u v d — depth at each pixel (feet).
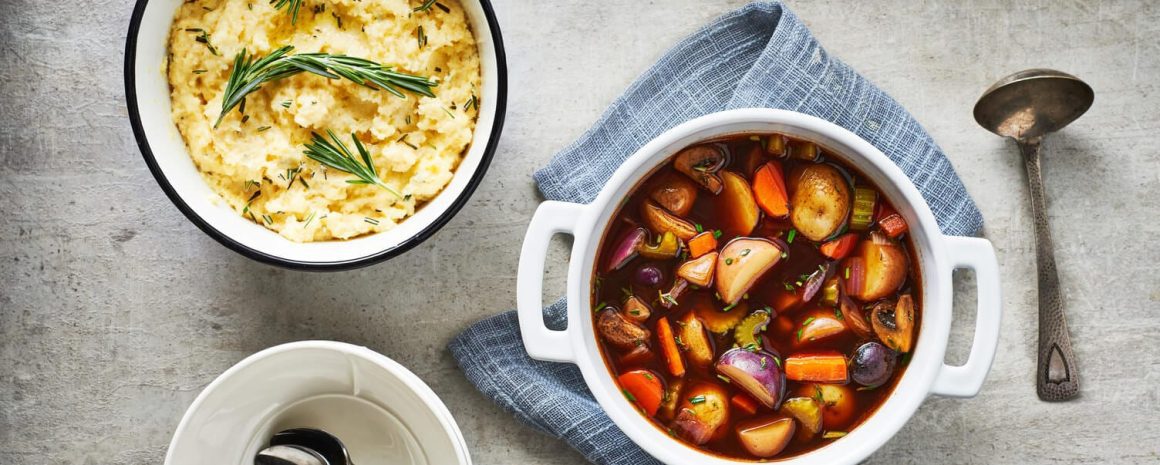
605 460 2.92
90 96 3.01
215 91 2.73
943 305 2.55
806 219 2.60
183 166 2.73
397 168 2.73
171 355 3.02
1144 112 2.99
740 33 2.98
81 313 3.03
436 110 2.71
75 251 3.02
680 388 2.63
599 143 2.96
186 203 2.69
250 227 2.74
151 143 2.68
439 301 3.01
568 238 3.02
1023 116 2.93
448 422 2.78
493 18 2.67
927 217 2.54
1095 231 2.99
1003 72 3.01
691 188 2.62
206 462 2.87
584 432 2.92
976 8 3.01
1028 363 2.98
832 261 2.61
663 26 3.01
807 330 2.60
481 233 3.01
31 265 3.02
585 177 2.96
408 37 2.71
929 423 2.99
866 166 2.58
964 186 2.95
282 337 3.02
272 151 2.71
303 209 2.73
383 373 2.83
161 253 3.02
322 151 2.69
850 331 2.60
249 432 2.94
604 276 2.64
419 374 3.02
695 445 2.64
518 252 3.01
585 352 2.58
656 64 2.96
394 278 3.01
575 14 3.01
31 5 3.00
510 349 2.97
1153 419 2.97
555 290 3.02
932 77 3.01
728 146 2.62
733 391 2.62
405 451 2.97
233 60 2.70
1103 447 2.97
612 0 3.01
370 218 2.74
